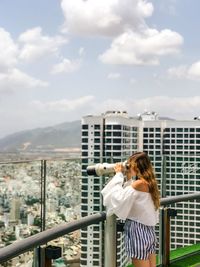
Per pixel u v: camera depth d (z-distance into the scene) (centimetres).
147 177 385
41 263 322
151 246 389
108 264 407
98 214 402
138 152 398
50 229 337
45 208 370
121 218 380
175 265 556
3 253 266
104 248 408
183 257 572
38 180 365
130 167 395
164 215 540
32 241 304
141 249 383
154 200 389
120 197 374
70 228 356
